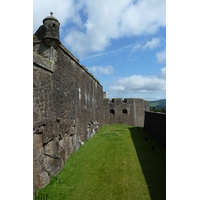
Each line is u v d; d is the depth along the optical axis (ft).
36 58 17.62
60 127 24.63
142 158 29.25
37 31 23.57
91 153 31.73
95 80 58.59
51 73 21.74
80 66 37.29
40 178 17.17
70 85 30.14
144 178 21.21
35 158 16.90
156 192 17.89
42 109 18.98
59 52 24.59
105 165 25.45
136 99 94.12
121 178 21.04
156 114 48.93
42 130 18.83
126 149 35.35
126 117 91.76
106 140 45.01
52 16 22.13
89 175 21.66
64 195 16.57
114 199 16.40
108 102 91.40
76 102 34.01
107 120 90.94
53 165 20.40
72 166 24.36
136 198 16.71
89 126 47.78
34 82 17.30
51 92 21.67
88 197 16.56
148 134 56.90
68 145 28.63
